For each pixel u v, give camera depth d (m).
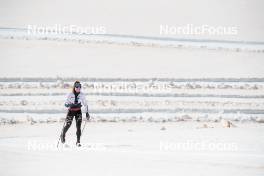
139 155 60.06
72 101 69.31
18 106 119.38
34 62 153.00
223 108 121.31
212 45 182.00
